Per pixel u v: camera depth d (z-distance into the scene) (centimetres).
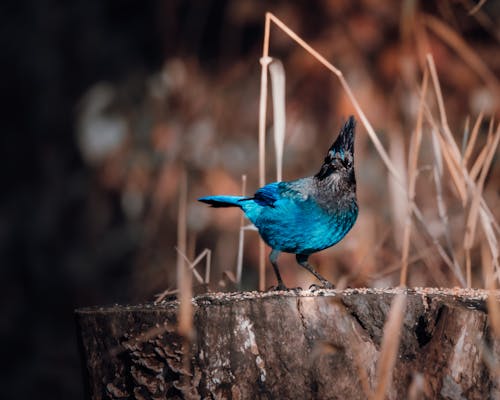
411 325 604
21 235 1638
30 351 1563
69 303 1565
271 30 1505
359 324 601
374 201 1302
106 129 1576
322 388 586
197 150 1484
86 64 1655
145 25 1664
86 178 1596
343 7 1446
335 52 1446
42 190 1639
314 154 1440
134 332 607
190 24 1597
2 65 1705
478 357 575
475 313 578
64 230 1609
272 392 591
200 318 595
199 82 1560
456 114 1403
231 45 1579
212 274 1388
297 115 1459
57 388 1509
